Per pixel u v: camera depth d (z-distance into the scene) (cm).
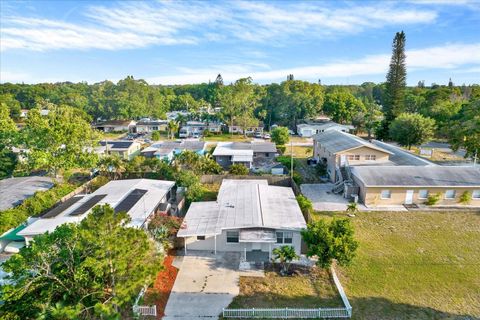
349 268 2130
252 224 2277
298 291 1897
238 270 2111
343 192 3559
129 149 5441
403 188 3191
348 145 4094
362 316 1684
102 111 9719
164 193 3033
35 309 1361
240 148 5238
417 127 5556
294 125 8925
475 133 4497
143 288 1773
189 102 13262
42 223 2295
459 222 2841
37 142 3588
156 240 2203
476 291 1895
